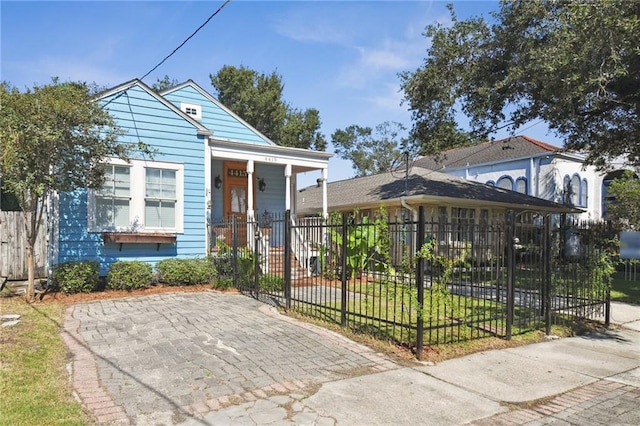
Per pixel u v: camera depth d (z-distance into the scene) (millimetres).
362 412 3922
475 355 5840
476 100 13375
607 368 5500
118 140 10797
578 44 8703
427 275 6145
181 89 14758
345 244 7012
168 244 11492
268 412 3846
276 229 12734
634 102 11164
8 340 5699
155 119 11406
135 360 5191
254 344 5965
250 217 11742
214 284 10805
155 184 11336
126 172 10883
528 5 10742
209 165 12320
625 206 16906
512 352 6070
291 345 5961
